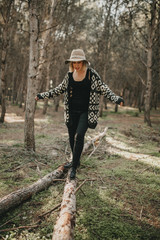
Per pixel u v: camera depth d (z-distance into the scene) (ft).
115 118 45.80
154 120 46.32
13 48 53.52
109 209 8.13
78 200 8.81
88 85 8.81
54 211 7.93
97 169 12.67
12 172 11.43
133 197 9.25
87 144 17.03
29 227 6.95
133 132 27.48
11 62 61.57
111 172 12.12
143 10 34.96
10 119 36.88
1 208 7.45
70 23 44.62
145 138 24.21
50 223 7.26
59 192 9.39
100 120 40.34
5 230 6.69
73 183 8.61
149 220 7.62
